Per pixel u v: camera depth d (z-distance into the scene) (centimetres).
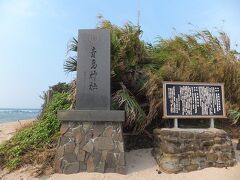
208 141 469
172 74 549
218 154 467
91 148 453
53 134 539
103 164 446
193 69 564
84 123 462
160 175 443
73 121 462
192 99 491
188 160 456
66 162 448
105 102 472
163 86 489
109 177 434
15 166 471
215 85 502
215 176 437
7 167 478
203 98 495
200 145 465
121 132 459
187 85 495
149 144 532
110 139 456
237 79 595
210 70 578
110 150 452
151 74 534
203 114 489
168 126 541
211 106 495
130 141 532
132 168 463
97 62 484
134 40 538
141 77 544
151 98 526
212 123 493
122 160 448
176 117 481
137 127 524
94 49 488
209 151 466
